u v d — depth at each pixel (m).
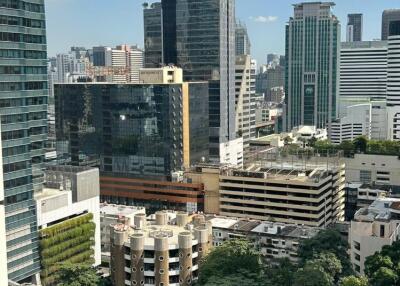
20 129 171.38
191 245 158.25
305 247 160.50
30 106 179.62
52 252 178.62
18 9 172.62
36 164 187.00
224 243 159.75
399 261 133.25
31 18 179.25
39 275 177.25
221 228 197.75
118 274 160.88
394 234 158.38
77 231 188.00
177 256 157.50
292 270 146.88
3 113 165.50
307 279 129.38
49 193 188.88
